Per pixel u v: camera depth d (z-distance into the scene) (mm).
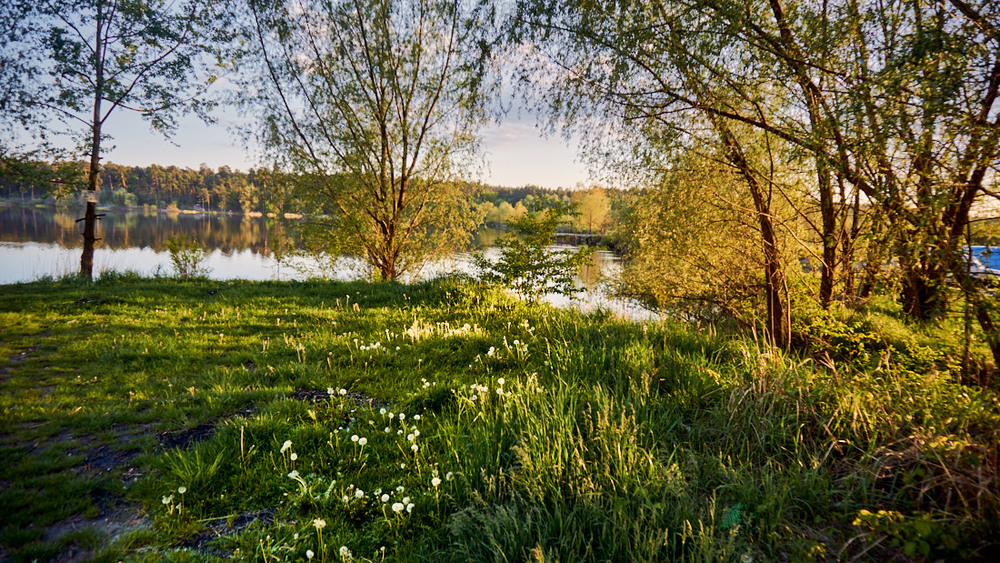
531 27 5859
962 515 2441
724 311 12031
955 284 3609
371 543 2574
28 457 3342
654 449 3238
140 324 7137
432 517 2711
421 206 16375
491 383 4742
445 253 17406
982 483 2428
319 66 13852
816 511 2742
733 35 5043
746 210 8289
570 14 5770
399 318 7871
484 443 3312
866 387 3797
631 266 16891
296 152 14180
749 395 3857
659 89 6238
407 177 15242
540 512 2500
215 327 7172
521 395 4070
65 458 3354
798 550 2354
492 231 41000
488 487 2811
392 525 2672
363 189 14961
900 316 7191
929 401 3430
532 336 6422
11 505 2766
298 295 10164
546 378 4836
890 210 4070
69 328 6824
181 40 12758
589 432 3305
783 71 5160
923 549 2166
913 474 2699
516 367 5387
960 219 3811
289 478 3098
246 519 2785
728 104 6160
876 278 6145
